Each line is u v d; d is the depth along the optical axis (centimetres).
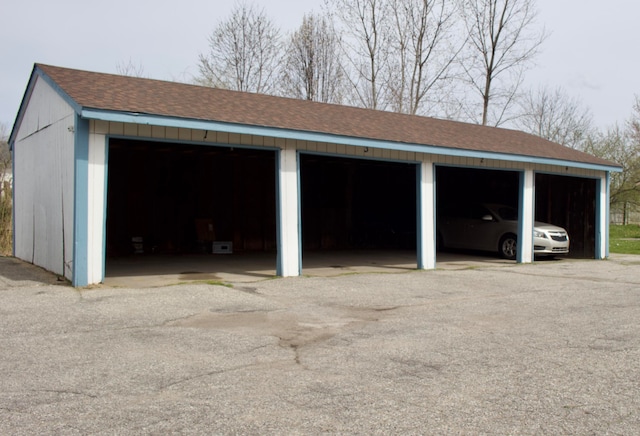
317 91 3212
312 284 1014
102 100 916
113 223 1554
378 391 435
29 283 946
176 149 1548
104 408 391
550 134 3975
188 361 512
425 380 465
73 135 945
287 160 1107
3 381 447
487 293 956
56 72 1086
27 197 1317
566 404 411
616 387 451
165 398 413
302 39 3195
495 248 1623
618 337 627
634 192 3503
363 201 2022
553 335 635
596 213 1688
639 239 2631
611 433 360
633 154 3412
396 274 1183
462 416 385
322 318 725
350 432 355
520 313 771
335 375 476
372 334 634
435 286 1027
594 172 1672
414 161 1285
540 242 1555
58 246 1045
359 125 1285
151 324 663
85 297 819
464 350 564
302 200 1888
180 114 954
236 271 1210
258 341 592
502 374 484
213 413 384
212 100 1165
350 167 1989
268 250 1817
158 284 984
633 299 901
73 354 528
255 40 3155
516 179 1773
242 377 468
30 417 373
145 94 1059
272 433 352
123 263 1354
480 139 1512
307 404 405
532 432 361
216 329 646
